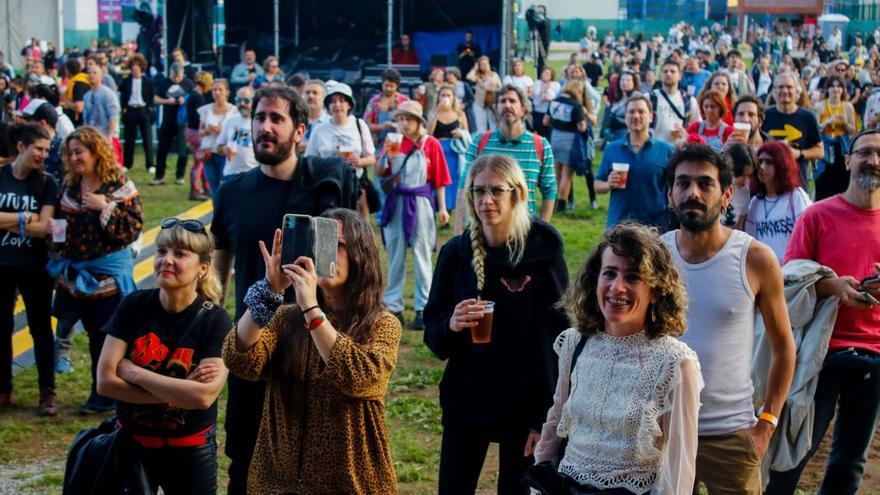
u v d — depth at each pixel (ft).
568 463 13.37
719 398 15.24
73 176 24.61
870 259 18.43
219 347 16.15
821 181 41.22
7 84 66.64
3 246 24.91
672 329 13.03
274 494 13.71
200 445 16.16
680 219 15.49
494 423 16.17
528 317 16.19
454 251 16.84
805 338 18.17
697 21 227.20
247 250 18.38
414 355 30.55
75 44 147.64
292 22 92.84
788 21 190.08
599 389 13.11
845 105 41.04
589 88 53.78
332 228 13.53
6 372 25.95
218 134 46.06
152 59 93.25
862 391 18.39
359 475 13.67
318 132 33.83
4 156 29.43
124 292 24.76
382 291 14.26
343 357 13.23
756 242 15.51
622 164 28.17
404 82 85.97
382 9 91.81
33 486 21.54
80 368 29.07
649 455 12.80
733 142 23.24
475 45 88.38
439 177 33.30
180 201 55.57
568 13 227.61
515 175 16.15
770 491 18.92
